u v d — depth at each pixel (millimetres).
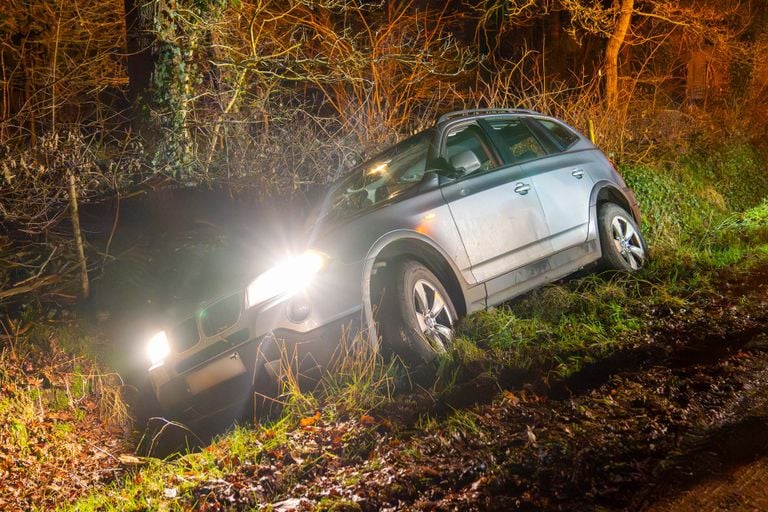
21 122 8938
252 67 9242
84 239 8180
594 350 5711
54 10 11430
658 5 15289
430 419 4848
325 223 6465
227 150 8805
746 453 3912
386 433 4727
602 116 11789
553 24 19016
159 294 7688
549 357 5691
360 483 4113
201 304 5699
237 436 5074
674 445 4078
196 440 5699
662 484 3684
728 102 14805
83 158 7836
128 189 8445
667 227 10000
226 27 9820
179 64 8633
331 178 9516
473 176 6559
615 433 4289
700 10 15625
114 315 7527
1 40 11273
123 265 7918
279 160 9281
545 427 4457
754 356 5219
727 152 12789
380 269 5848
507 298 6500
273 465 4594
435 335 5867
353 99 10883
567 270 7023
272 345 5359
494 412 4742
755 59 14797
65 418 6047
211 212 8594
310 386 5730
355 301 5520
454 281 6145
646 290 7141
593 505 3555
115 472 5363
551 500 3637
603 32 15133
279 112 9828
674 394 4727
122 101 11859
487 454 4188
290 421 5195
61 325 7203
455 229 6188
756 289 6922
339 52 10641
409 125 11414
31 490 5098
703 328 5934
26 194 7652
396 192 6480
